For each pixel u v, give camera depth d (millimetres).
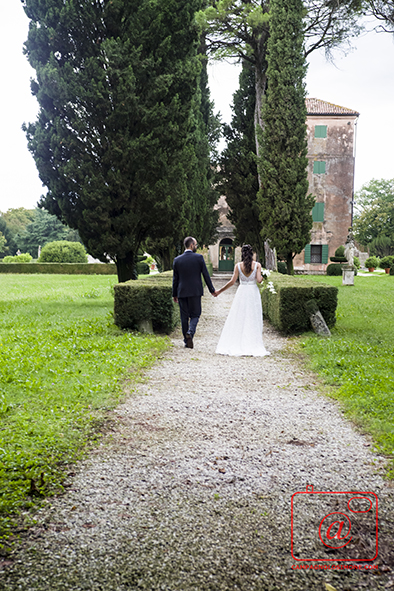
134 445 3160
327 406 4086
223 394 4473
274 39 17438
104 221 10594
